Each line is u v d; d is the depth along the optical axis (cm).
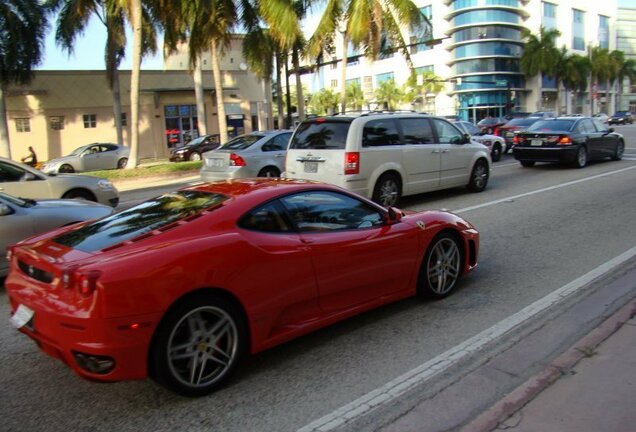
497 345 428
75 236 406
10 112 3120
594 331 428
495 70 7631
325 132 987
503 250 723
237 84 3856
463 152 1180
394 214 490
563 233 810
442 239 530
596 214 942
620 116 6462
